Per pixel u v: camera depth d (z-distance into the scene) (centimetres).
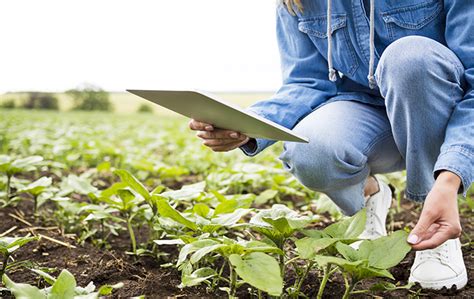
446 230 165
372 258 165
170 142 745
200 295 200
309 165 216
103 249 270
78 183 281
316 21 232
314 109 236
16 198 317
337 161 214
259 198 324
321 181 220
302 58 244
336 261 156
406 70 192
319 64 240
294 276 218
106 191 251
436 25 213
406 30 215
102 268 229
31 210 338
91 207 250
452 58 197
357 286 208
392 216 311
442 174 172
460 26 201
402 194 386
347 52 225
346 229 182
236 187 384
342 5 222
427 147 201
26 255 252
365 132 222
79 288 168
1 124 905
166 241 191
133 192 254
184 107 195
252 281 152
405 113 199
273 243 189
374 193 245
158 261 246
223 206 228
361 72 225
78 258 245
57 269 233
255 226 188
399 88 195
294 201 383
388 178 319
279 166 461
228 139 215
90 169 511
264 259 159
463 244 257
